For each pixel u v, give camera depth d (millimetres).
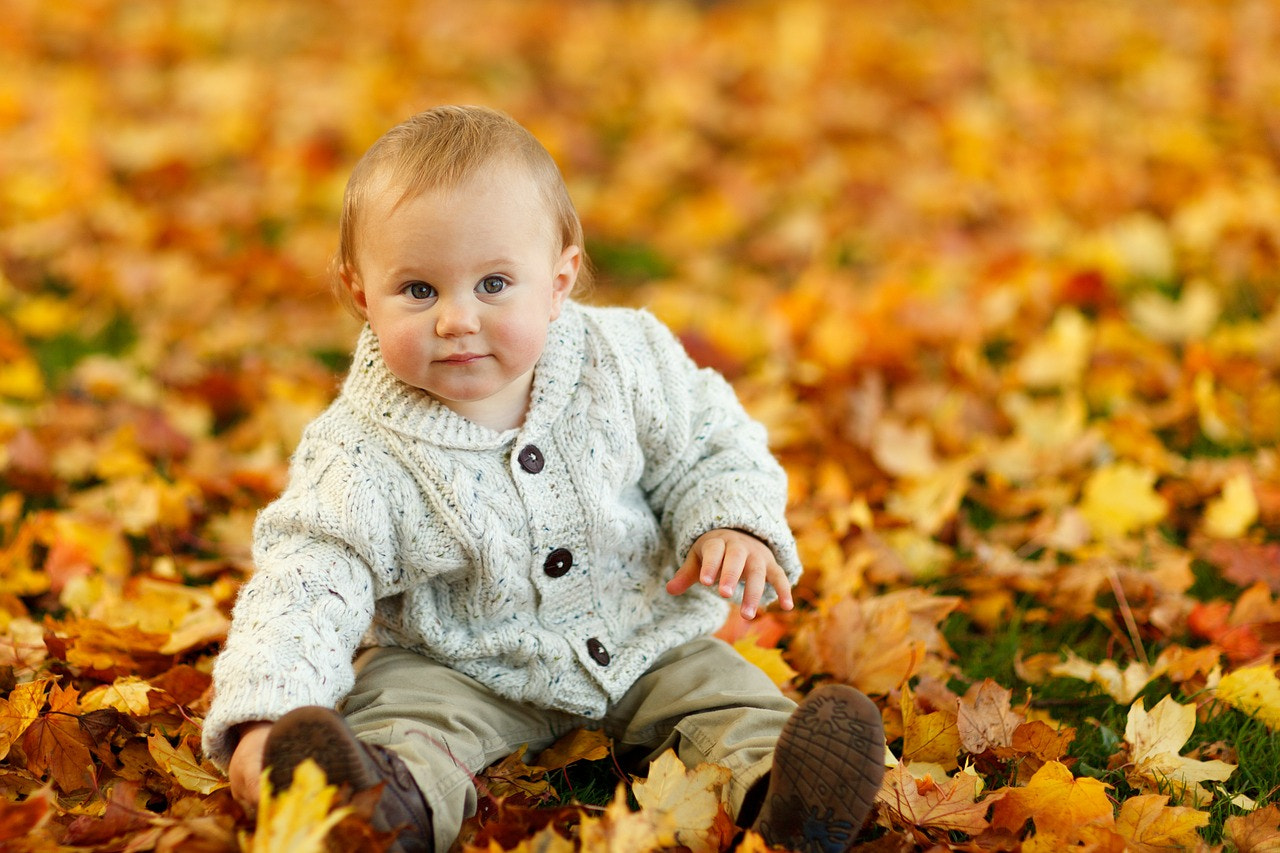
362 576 1839
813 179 5543
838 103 6516
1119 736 2186
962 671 2418
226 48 7414
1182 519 3027
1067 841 1814
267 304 4375
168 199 5211
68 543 2686
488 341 1781
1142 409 3500
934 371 3803
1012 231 4953
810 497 3064
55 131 5570
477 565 1893
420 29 7812
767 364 3723
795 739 1647
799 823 1645
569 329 1999
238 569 2723
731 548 1935
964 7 8523
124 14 7785
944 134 6004
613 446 1976
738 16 8500
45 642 2178
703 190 5586
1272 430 3367
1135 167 5574
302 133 5895
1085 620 2621
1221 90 6590
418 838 1649
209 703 2107
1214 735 2195
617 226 5125
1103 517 2947
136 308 4258
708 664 2027
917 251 4793
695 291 4504
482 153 1788
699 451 2084
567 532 1943
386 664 1962
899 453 3209
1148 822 1837
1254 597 2516
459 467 1866
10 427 3285
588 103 6754
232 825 1623
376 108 6258
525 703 1994
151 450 3275
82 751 1952
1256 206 4867
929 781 1868
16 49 6934
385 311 1784
